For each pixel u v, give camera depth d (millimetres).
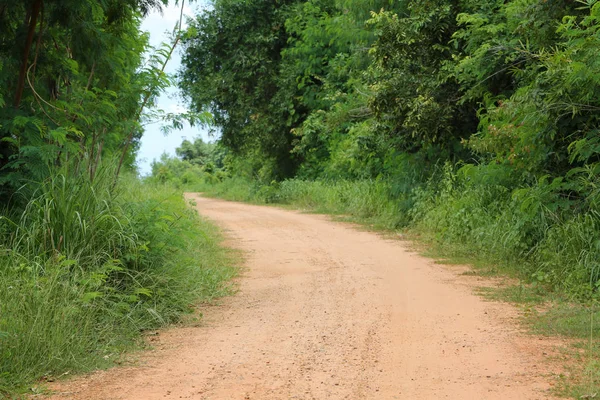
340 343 6793
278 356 6348
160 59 10430
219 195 40875
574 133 10391
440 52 16469
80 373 5793
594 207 10320
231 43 33031
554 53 10719
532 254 11070
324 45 31438
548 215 10898
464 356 6266
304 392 5289
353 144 23375
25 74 8844
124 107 10156
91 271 7406
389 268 11695
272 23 32812
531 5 11891
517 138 11242
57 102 8773
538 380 5496
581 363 5945
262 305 8734
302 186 29984
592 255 9414
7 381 5398
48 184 8156
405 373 5773
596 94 9688
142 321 7492
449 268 11609
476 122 17016
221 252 13445
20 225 7707
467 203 14422
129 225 8203
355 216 21516
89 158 9461
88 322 6539
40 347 5863
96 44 9203
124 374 5789
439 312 8195
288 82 31906
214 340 6965
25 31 8773
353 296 9273
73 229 7715
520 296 8977
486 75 14938
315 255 13422
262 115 33719
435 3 16266
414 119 16406
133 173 15320
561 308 8172
